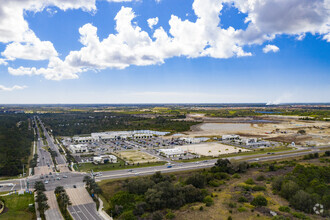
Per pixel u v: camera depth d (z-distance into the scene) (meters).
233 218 105.62
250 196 130.38
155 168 192.38
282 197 129.12
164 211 114.50
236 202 122.88
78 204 126.31
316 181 135.38
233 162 183.62
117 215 111.69
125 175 173.38
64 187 152.12
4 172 179.00
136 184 135.50
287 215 106.94
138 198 122.75
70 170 192.38
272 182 146.88
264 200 119.38
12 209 119.88
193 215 109.12
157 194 119.00
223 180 161.12
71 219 109.00
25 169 196.50
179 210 115.38
